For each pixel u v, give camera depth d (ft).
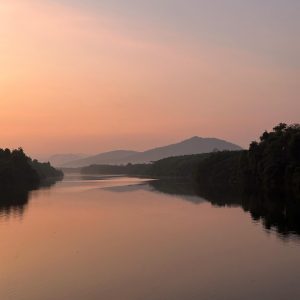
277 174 376.68
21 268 109.19
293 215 202.69
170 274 102.42
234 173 527.40
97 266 110.42
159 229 164.86
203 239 143.74
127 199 299.79
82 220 191.83
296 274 100.83
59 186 494.18
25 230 164.55
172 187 456.86
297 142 366.43
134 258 118.32
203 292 89.10
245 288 91.04
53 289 92.84
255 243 136.15
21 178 529.86
